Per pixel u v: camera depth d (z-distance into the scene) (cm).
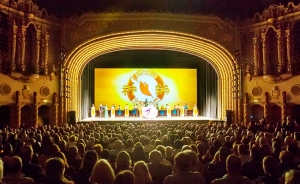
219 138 1157
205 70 3197
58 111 2473
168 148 777
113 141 1112
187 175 478
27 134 1295
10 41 2161
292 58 2261
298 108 2288
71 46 2525
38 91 2347
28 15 2233
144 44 2748
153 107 2922
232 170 471
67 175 580
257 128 1741
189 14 2522
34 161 718
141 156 749
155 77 3269
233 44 2588
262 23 2428
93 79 3244
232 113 2427
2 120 2191
